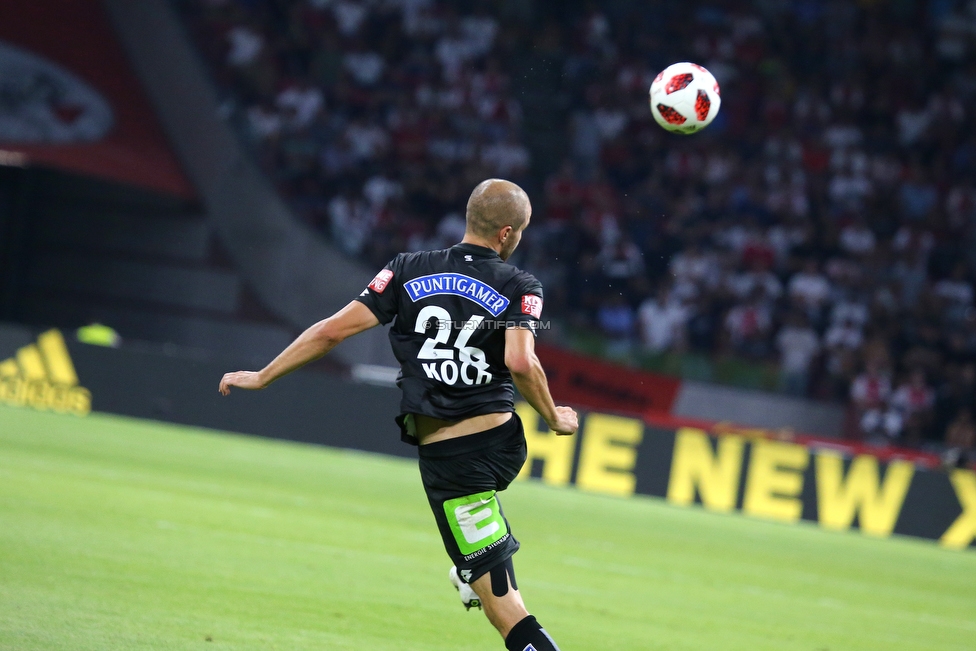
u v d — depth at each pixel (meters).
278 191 73.81
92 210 76.19
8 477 32.78
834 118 86.75
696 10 89.31
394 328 15.14
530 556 31.81
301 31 82.56
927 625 27.83
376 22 84.00
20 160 70.62
